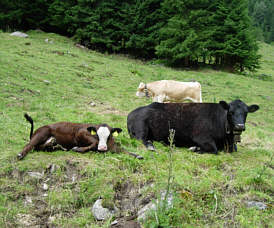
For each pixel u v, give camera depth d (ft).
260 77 93.97
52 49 71.92
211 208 14.32
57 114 28.84
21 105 29.84
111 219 13.85
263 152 22.72
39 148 18.17
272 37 292.61
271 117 48.26
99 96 42.52
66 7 101.04
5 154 17.43
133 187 15.65
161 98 35.78
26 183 15.60
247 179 16.30
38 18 104.42
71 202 14.88
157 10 94.68
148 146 20.45
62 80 46.88
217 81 71.82
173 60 86.94
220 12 91.25
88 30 96.27
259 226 13.21
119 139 20.90
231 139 20.86
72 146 18.70
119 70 66.49
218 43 91.15
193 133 21.08
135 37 92.89
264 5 334.65
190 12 86.02
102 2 97.35
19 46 67.36
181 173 16.52
